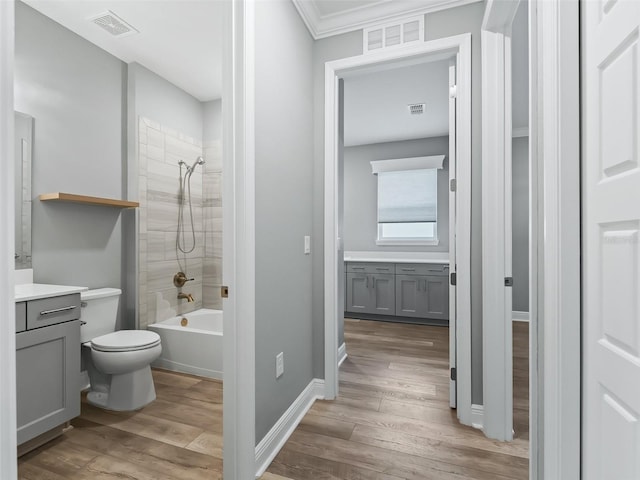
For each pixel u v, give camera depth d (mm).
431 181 4922
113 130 2783
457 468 1565
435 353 3199
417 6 2041
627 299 706
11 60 637
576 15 897
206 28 2443
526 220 4148
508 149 1789
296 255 2031
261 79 1601
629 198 693
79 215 2520
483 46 1827
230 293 1441
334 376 2277
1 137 620
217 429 1923
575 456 895
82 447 1747
